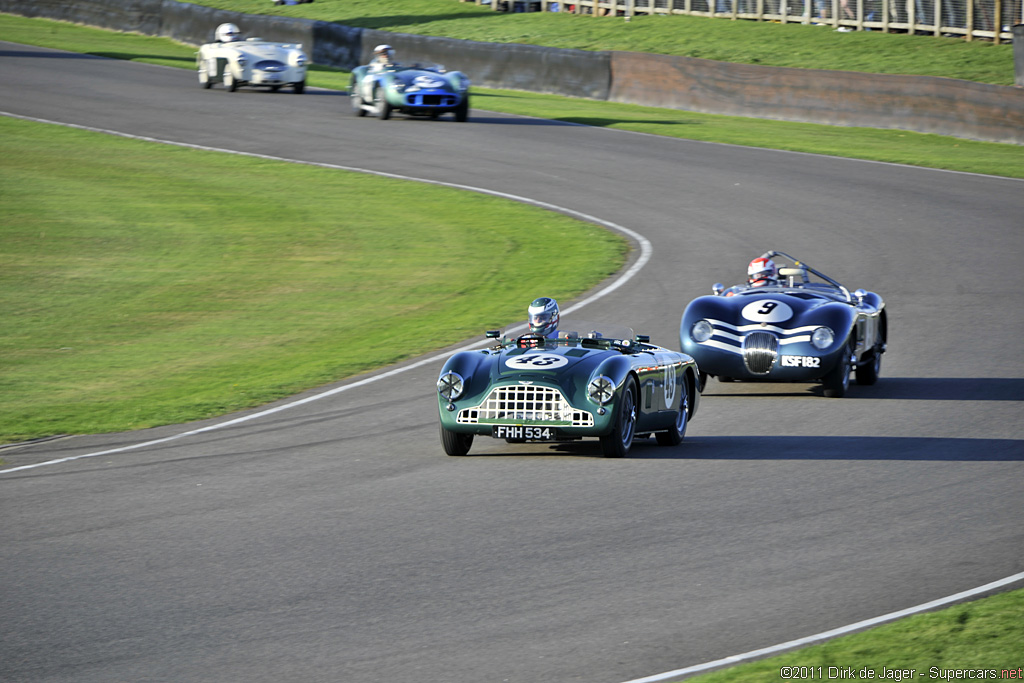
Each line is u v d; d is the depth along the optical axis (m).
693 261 55.09
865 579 18.77
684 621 17.14
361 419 32.81
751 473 26.19
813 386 38.12
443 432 28.02
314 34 128.62
